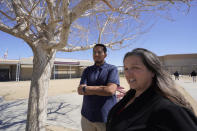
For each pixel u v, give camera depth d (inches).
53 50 105.2
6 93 388.2
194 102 207.8
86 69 83.7
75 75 1390.3
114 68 75.5
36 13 110.6
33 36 92.9
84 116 77.4
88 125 76.4
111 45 120.4
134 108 35.4
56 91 418.6
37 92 96.7
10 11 105.7
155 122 29.0
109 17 115.4
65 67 1310.3
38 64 97.7
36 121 95.0
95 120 70.4
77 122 157.5
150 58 36.4
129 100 45.3
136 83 37.4
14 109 216.4
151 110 31.0
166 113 28.0
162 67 37.1
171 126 26.5
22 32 83.0
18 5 93.6
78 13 68.3
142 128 30.3
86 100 77.5
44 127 100.3
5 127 143.0
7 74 1033.5
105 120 69.2
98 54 76.5
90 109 73.3
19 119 168.7
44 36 98.1
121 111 39.6
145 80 36.7
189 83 513.7
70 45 111.8
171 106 28.5
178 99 33.3
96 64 79.7
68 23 66.6
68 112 200.2
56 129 134.8
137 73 36.9
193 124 25.7
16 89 478.3
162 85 34.2
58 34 116.3
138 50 39.6
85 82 77.1
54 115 186.2
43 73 99.4
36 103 96.2
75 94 360.5
